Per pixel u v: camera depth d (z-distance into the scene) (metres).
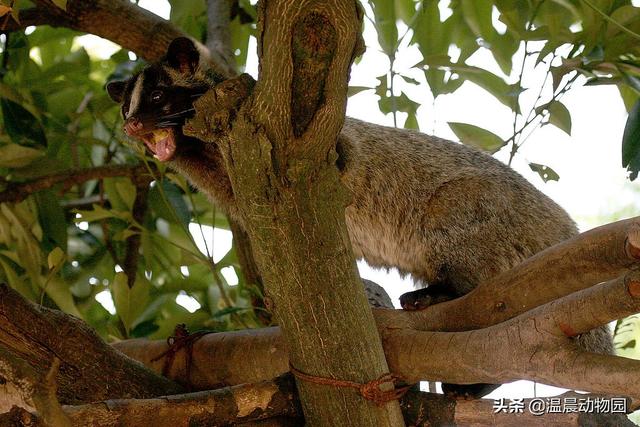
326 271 4.78
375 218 7.01
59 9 7.89
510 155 7.21
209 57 7.65
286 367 5.84
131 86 7.34
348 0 4.39
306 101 4.53
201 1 8.95
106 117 9.16
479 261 6.62
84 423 4.79
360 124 7.13
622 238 4.67
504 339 4.72
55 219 8.12
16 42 8.33
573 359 4.46
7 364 4.48
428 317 5.65
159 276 8.88
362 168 6.94
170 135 7.05
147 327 8.09
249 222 4.79
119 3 8.02
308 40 4.41
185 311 8.28
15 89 8.05
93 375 5.57
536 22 7.71
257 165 4.62
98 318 8.63
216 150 6.97
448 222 6.76
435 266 6.75
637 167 6.49
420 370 5.16
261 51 4.53
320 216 4.73
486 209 6.69
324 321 4.83
